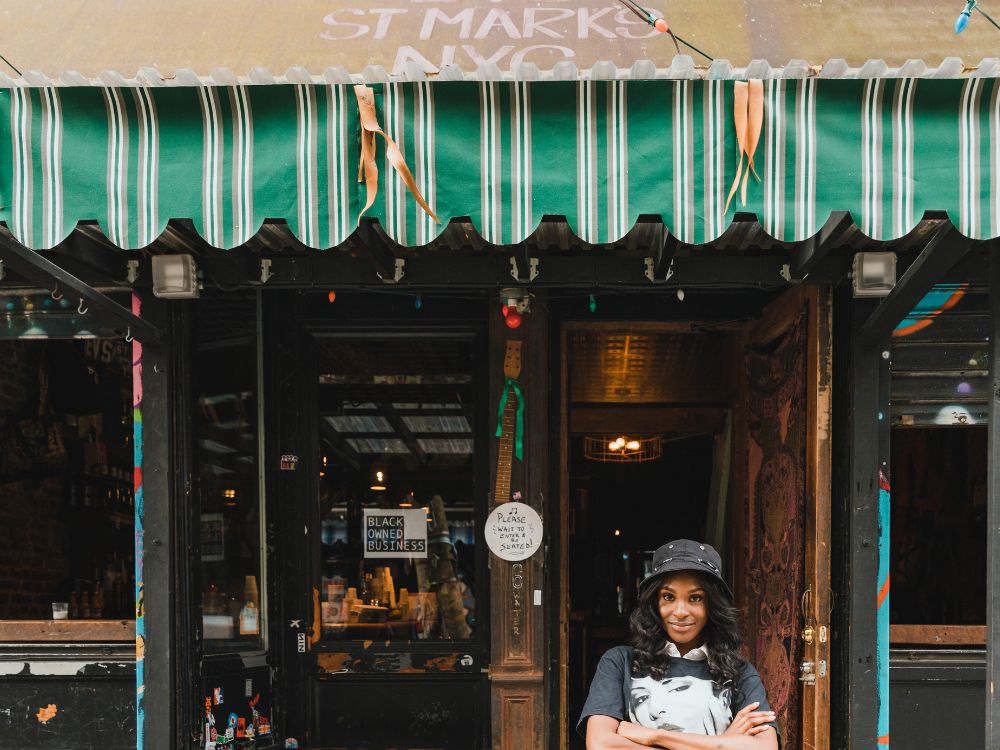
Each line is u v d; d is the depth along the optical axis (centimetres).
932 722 482
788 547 473
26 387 595
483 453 536
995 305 298
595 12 442
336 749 526
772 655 492
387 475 541
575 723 660
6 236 311
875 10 445
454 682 529
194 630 461
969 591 586
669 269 426
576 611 761
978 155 292
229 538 509
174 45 424
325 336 540
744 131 295
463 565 537
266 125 304
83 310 388
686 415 648
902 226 293
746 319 543
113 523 585
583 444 812
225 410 504
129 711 494
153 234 306
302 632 530
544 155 301
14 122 307
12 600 580
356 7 451
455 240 428
